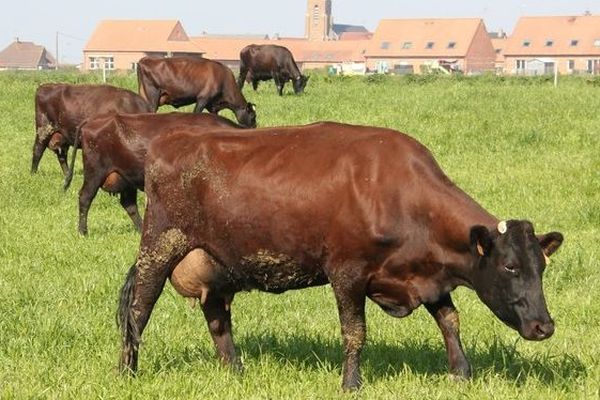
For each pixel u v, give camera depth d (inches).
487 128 1302.9
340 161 372.2
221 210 390.0
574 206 837.2
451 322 381.7
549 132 1263.5
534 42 6545.3
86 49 7037.4
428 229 366.6
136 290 413.7
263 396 366.3
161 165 405.1
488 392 357.4
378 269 370.9
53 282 592.1
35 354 435.8
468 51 6697.8
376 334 475.8
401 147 371.9
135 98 1001.5
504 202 868.0
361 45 7504.9
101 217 853.8
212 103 1393.9
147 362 424.8
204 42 7731.3
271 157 384.8
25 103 1776.6
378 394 364.2
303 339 459.2
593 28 6461.6
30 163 1154.0
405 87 2084.2
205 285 409.7
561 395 361.7
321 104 1640.0
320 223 371.2
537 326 339.3
